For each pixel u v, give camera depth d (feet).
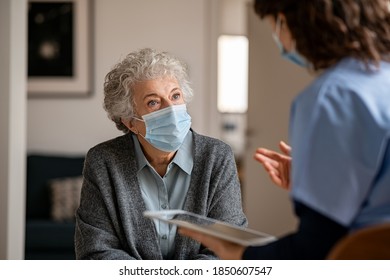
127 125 5.90
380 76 3.43
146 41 15.81
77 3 15.75
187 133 6.00
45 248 12.71
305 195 3.25
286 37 3.71
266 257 3.50
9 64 9.22
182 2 15.80
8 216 9.21
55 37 15.84
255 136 16.07
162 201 5.80
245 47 23.84
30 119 15.90
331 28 3.41
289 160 4.72
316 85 3.45
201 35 15.83
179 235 5.70
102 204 5.74
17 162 9.43
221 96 23.54
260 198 16.06
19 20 9.42
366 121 3.23
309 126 3.31
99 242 5.58
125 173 5.77
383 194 3.19
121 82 5.76
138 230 5.67
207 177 5.82
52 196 14.12
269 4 3.62
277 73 15.74
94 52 15.87
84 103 15.87
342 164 3.21
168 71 5.75
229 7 21.63
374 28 3.45
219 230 4.10
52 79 15.85
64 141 15.90
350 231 3.23
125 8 15.80
